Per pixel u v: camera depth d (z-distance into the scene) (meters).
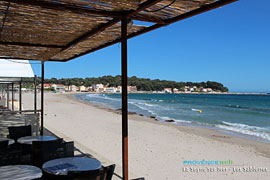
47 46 4.18
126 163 2.44
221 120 19.70
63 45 4.29
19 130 4.32
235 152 8.12
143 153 7.06
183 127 14.40
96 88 168.50
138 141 8.91
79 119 15.41
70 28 3.14
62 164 2.49
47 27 3.08
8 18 2.69
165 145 8.41
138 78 194.38
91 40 3.71
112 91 169.00
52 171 2.25
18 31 3.26
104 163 4.37
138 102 47.78
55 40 3.86
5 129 5.34
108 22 2.80
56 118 15.26
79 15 2.57
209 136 11.50
